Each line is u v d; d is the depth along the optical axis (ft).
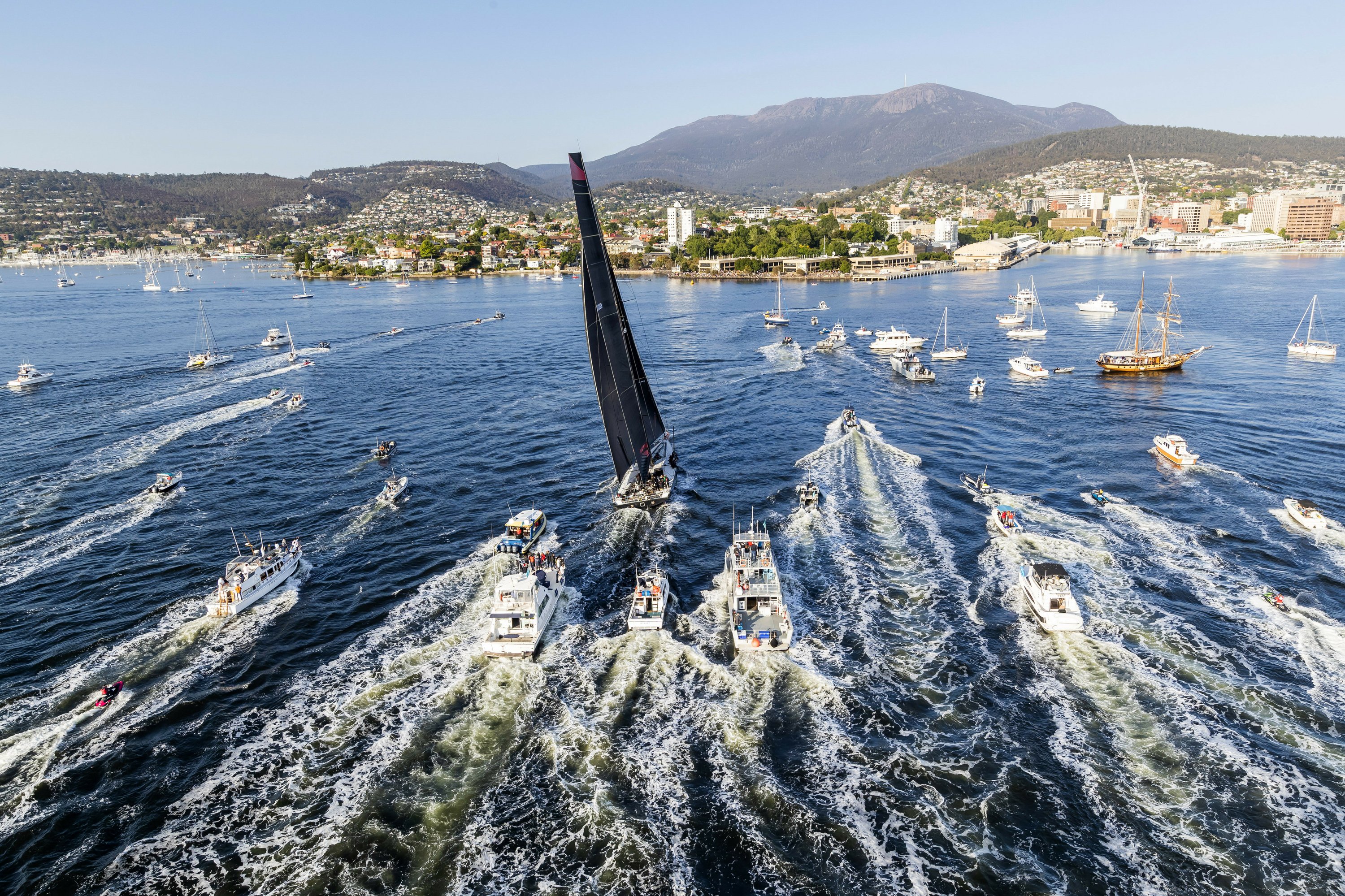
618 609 183.32
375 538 228.84
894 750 131.54
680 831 114.62
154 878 108.37
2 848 114.73
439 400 425.28
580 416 378.73
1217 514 228.84
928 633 168.25
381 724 141.69
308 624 179.01
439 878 107.24
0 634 176.86
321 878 107.76
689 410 391.86
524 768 129.18
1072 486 258.16
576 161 217.77
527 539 217.56
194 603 190.39
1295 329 590.55
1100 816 116.37
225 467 303.27
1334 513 228.43
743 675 153.69
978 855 109.40
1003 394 411.34
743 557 184.44
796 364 518.78
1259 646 159.33
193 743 137.80
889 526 228.22
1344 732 133.08
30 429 366.84
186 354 597.52
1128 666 153.17
